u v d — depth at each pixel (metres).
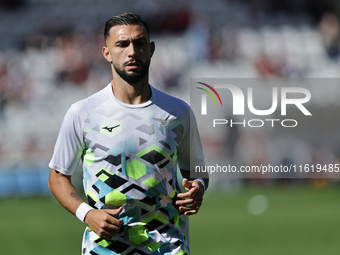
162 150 10.89
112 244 10.79
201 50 70.12
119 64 10.79
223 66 68.81
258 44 73.19
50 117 62.81
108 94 11.10
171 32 74.31
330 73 69.12
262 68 67.81
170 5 77.94
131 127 10.84
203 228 30.39
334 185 51.50
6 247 25.25
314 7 79.81
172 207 11.09
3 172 48.81
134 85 10.98
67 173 11.07
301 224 31.09
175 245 11.01
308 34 75.50
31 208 39.88
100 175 10.70
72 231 29.69
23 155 52.12
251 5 80.19
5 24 77.81
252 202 40.72
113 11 79.19
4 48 73.69
